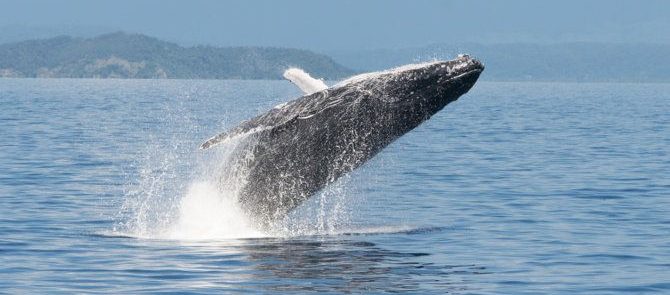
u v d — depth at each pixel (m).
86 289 61.00
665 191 109.94
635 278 65.44
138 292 60.38
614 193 108.19
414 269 67.19
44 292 60.19
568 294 61.12
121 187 112.50
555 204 99.31
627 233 82.38
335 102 72.44
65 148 164.62
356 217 89.62
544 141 189.50
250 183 75.88
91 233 80.31
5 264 67.75
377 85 72.69
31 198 101.06
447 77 72.31
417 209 95.44
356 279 63.75
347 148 73.88
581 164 142.00
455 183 116.12
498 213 93.19
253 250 72.12
